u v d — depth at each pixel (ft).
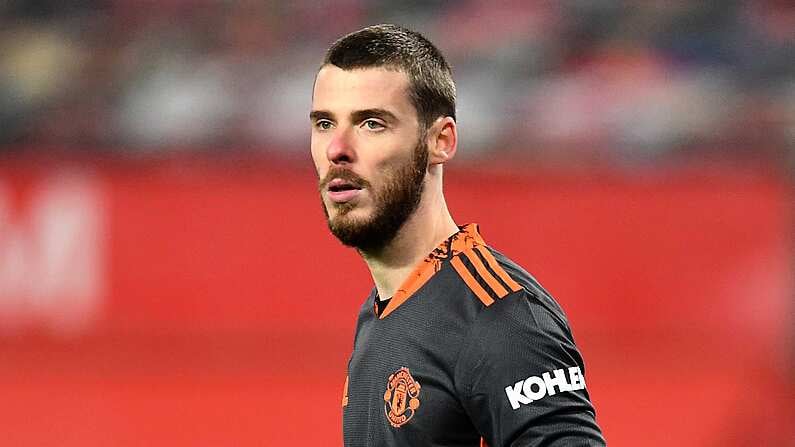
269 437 85.15
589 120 120.37
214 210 91.40
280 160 104.53
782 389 86.33
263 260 91.15
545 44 133.18
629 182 90.02
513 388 29.17
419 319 31.35
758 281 88.53
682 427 84.99
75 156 118.83
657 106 120.78
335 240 91.09
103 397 88.74
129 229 91.56
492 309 30.22
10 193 91.45
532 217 89.66
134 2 140.56
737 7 136.77
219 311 90.99
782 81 129.59
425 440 30.66
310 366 89.86
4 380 89.51
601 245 89.66
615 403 86.38
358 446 32.68
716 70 130.41
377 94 30.91
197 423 86.58
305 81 128.26
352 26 140.05
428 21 138.72
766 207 88.99
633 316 89.30
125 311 91.09
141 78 131.13
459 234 32.53
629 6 137.08
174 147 122.72
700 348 88.48
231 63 131.75
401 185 31.32
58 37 136.46
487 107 121.70
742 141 113.39
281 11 139.85
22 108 126.52
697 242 89.30
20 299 91.20
